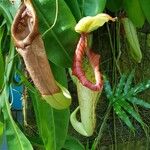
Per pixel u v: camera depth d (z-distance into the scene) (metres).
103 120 1.33
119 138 1.39
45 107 1.13
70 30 1.01
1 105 1.14
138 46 1.30
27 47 0.92
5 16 1.06
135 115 1.29
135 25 1.28
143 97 1.42
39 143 1.28
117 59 1.34
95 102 1.04
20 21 0.94
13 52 1.12
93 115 1.04
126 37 1.32
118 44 1.34
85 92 1.02
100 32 1.35
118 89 1.30
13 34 0.94
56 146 1.14
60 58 1.02
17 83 1.19
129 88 1.30
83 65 1.01
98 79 0.99
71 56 1.02
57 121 1.14
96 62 1.00
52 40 1.01
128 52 1.38
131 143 1.40
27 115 1.31
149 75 1.41
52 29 1.01
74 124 1.09
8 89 1.14
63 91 1.00
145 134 1.42
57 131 1.14
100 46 1.35
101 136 1.38
